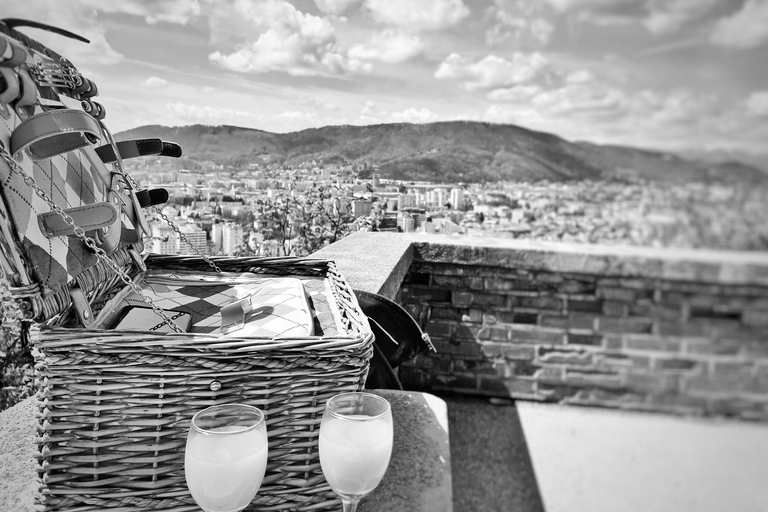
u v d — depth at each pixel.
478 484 1.79
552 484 1.78
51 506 0.63
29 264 0.59
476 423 2.28
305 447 0.66
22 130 0.56
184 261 1.16
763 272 1.58
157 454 0.63
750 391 1.76
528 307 2.49
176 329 0.72
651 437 1.90
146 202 1.08
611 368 2.27
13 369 1.36
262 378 0.64
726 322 1.73
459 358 2.60
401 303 2.59
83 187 0.79
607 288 2.24
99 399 0.61
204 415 0.56
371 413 0.61
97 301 0.86
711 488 1.59
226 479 0.50
